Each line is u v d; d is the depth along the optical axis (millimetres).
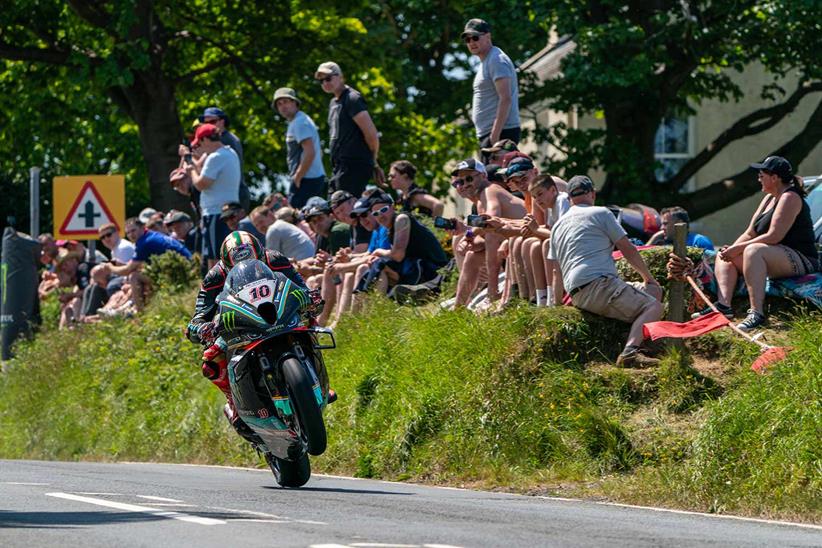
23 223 140125
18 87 104062
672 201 99312
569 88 99438
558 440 37781
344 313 51469
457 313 45156
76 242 77000
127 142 123125
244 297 32438
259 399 32906
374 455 41688
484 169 47469
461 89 107938
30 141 111125
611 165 97688
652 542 22406
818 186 46312
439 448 40062
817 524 28516
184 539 21484
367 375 45719
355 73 105000
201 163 61781
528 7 94500
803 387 33812
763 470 31844
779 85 108938
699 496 32312
